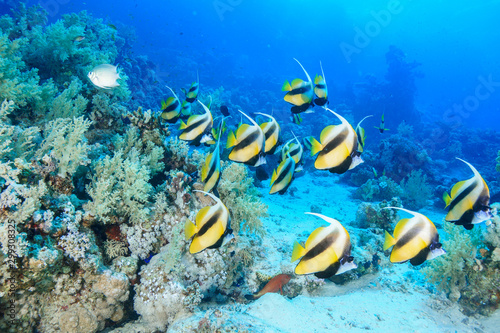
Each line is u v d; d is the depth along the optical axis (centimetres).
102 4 2697
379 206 313
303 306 167
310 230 280
